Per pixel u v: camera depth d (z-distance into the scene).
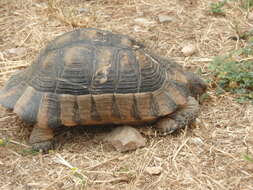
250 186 0.86
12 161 0.89
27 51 1.13
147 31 1.19
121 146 0.90
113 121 0.91
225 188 0.85
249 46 1.13
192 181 0.86
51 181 0.86
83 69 0.90
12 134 0.94
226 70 1.03
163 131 0.93
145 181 0.86
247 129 0.95
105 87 0.89
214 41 1.16
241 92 1.01
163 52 1.13
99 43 0.91
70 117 0.89
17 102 0.90
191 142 0.92
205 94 1.00
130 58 0.91
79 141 0.93
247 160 0.89
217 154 0.90
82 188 0.85
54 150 0.91
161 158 0.90
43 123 0.89
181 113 0.93
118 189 0.85
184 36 1.18
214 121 0.96
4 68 1.08
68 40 0.92
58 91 0.89
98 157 0.90
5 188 0.85
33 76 0.91
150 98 0.90
